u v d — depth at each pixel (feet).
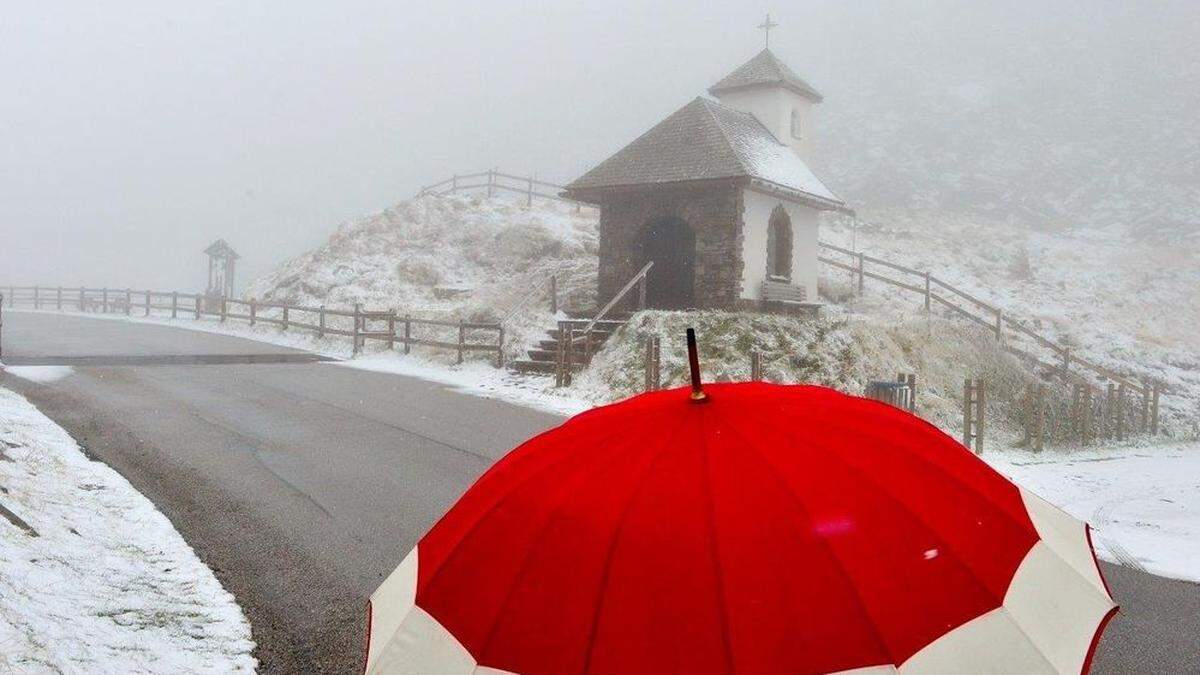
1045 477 42.83
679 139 69.21
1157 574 24.94
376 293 92.73
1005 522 6.71
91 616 16.58
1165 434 66.54
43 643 14.78
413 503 27.58
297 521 25.18
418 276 94.79
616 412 7.81
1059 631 6.03
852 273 87.30
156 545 22.18
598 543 6.29
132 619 17.06
